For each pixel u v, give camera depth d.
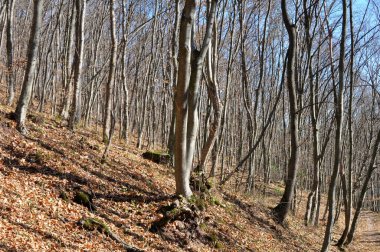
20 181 9.33
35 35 12.20
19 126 11.95
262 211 17.25
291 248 14.98
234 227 13.30
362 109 38.28
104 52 32.19
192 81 11.52
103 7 26.98
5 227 7.25
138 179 13.04
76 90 15.60
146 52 34.03
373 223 33.28
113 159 14.04
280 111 37.97
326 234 12.47
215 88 14.65
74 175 10.94
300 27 24.05
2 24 24.19
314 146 19.55
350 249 20.00
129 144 22.66
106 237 8.54
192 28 11.70
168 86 25.84
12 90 18.12
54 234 7.76
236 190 19.11
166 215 10.27
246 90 22.30
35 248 7.02
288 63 16.38
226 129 30.94
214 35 16.20
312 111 19.11
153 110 27.48
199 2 19.88
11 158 10.23
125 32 21.31
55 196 9.38
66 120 17.81
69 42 19.11
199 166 15.14
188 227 10.60
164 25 27.09
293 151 17.61
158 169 15.65
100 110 38.25
